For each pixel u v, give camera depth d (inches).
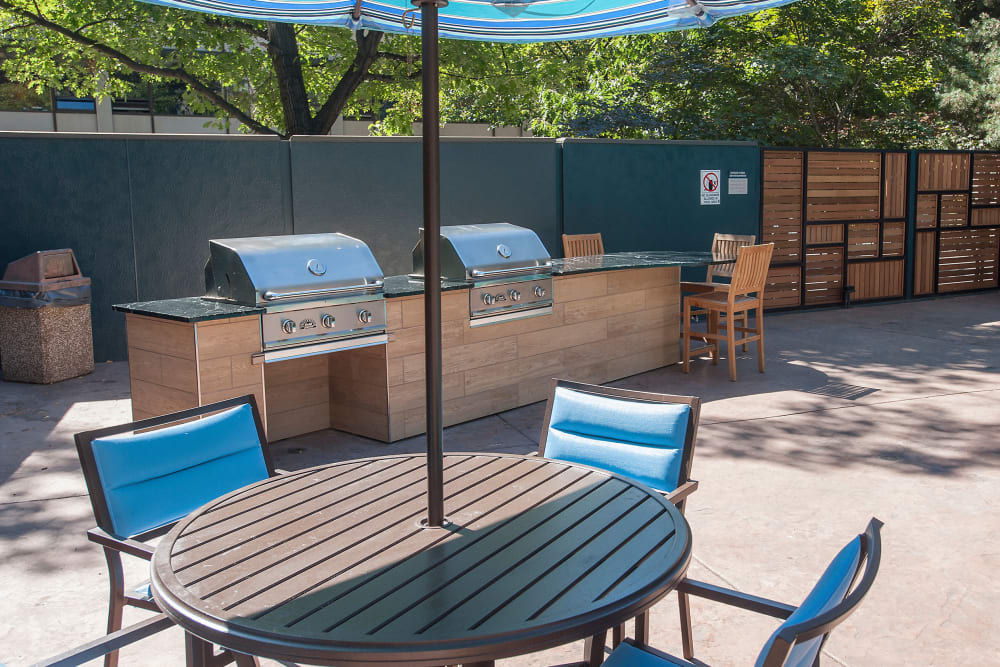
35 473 198.2
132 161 313.4
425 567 80.8
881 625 127.0
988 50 753.0
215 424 114.4
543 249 257.9
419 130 589.0
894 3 652.7
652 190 408.8
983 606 132.0
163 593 76.4
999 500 176.4
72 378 293.4
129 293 320.2
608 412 121.4
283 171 335.6
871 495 180.2
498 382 249.6
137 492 104.8
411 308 224.4
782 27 666.8
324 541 87.5
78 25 458.9
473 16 140.6
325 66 554.9
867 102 716.7
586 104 654.5
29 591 139.8
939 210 489.7
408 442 225.3
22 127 746.2
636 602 73.7
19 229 303.4
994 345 350.6
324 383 237.5
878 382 284.5
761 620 128.8
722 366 312.7
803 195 445.1
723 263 290.8
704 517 169.0
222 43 468.8
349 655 66.2
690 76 650.2
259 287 190.2
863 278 471.5
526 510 95.5
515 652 67.9
